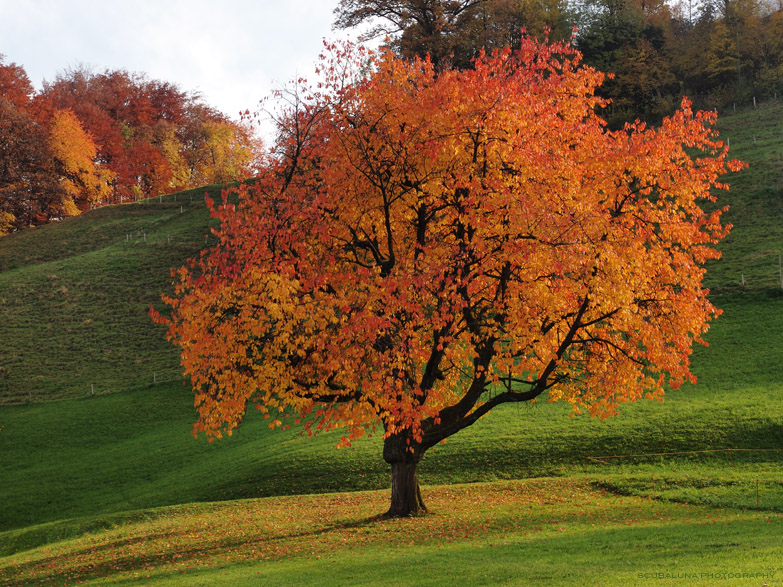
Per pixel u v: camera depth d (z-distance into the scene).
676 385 23.06
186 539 25.42
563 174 22.30
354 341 20.80
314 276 21.67
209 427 22.95
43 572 22.66
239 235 23.47
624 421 37.12
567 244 20.31
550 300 21.36
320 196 22.20
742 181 70.00
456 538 21.25
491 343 23.98
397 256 24.27
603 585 13.04
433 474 34.47
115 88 123.44
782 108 88.06
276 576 17.56
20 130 97.75
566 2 102.19
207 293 22.62
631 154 22.59
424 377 24.14
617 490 28.69
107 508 37.41
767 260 55.12
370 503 29.95
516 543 19.56
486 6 85.69
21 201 100.19
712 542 16.97
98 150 110.62
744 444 32.69
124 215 102.81
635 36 100.50
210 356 23.42
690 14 123.50
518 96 21.98
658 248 23.22
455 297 20.91
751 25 101.12
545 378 24.09
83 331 68.62
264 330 21.11
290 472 36.84
